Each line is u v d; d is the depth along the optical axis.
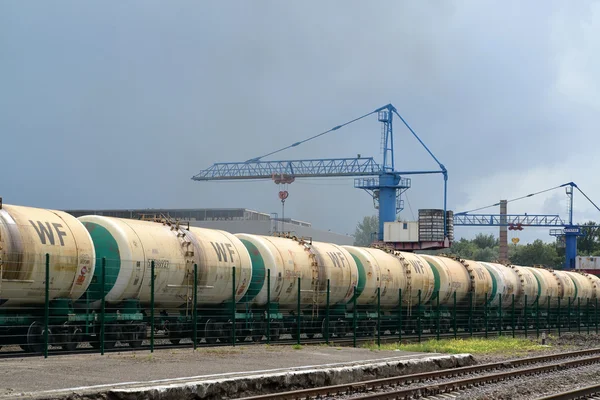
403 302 43.72
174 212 81.06
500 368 28.28
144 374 19.89
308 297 36.81
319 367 22.95
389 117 105.75
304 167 124.25
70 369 20.56
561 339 47.84
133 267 27.64
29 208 25.19
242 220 82.12
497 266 55.66
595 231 164.00
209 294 31.27
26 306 24.72
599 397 21.20
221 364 23.05
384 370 24.50
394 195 103.81
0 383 17.66
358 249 41.84
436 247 85.12
